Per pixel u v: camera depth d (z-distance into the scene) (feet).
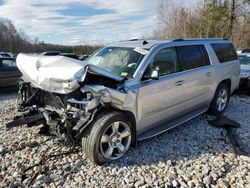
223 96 20.49
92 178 11.08
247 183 10.78
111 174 11.38
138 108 12.88
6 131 16.14
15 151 13.48
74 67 11.48
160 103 14.08
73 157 12.77
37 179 10.92
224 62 20.17
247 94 28.35
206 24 96.27
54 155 12.86
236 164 12.39
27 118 12.96
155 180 10.97
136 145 13.73
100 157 11.83
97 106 11.43
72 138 12.05
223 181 10.94
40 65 12.89
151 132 14.28
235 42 97.19
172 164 12.34
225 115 20.34
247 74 27.73
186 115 16.98
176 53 15.67
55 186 10.53
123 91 12.14
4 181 10.86
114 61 14.96
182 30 98.89
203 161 12.62
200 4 100.58
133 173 11.49
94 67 11.84
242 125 17.89
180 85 15.24
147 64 13.64
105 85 12.09
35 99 14.35
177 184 10.73
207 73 17.80
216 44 19.80
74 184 10.68
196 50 17.49
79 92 11.85
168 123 15.52
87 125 11.43
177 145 14.38
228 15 96.02
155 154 13.26
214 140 15.17
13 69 31.86
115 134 12.26
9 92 32.27
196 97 17.12
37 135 15.42
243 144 14.71
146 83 13.20
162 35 101.96
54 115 12.92
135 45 15.52
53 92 12.31
